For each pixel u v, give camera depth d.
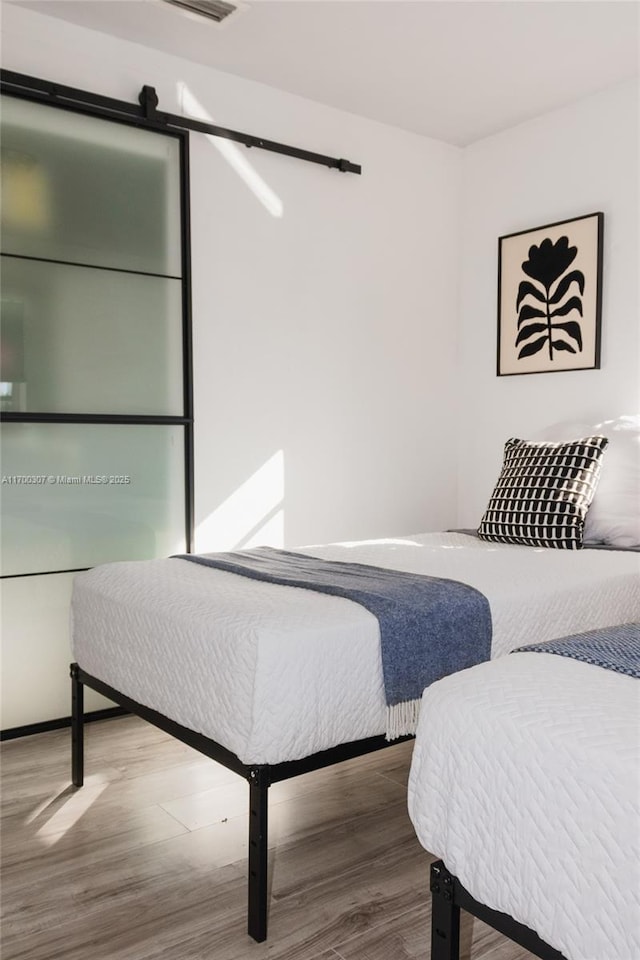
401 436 3.91
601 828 1.10
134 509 3.11
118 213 3.02
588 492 2.98
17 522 2.87
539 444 3.21
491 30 2.91
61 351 2.91
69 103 2.86
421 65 3.19
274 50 3.08
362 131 3.69
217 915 1.79
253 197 3.37
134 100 3.04
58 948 1.67
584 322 3.51
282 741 1.73
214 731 1.83
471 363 4.07
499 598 2.21
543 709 1.26
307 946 1.68
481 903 1.30
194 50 3.09
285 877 1.94
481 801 1.27
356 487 3.77
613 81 3.33
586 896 1.11
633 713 1.21
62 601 2.98
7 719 2.89
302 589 2.15
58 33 2.86
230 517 3.37
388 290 3.83
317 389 3.61
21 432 2.86
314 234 3.57
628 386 3.40
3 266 2.79
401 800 2.37
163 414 3.16
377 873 1.96
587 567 2.58
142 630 2.12
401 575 2.36
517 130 3.79
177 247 3.15
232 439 3.37
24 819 2.23
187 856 2.04
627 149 3.36
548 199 3.67
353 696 1.87
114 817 2.25
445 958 1.37
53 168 2.87
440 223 4.00
